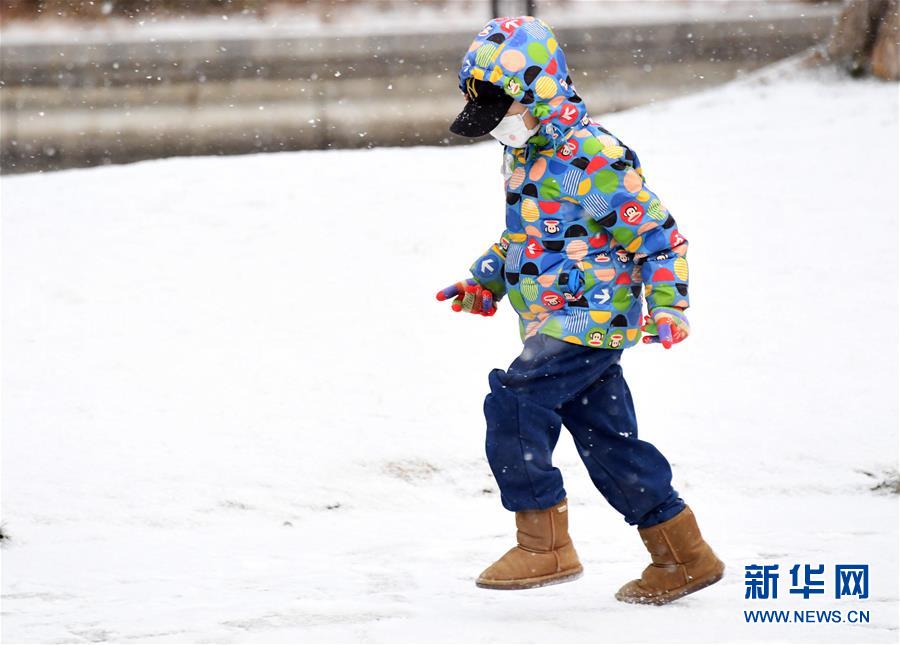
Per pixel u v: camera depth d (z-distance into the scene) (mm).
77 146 54312
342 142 55781
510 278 14211
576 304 13805
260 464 21578
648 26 60000
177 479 20969
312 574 16703
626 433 14266
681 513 14383
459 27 59500
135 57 55500
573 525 19172
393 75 56844
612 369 14266
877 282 30078
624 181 13508
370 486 21016
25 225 35250
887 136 42844
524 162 13984
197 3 62906
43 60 54938
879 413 23219
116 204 36844
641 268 14031
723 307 28812
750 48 60719
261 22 62375
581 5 64812
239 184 38562
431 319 28297
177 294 30031
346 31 58469
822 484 20984
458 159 41719
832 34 53656
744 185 38281
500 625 13688
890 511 19656
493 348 26703
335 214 35625
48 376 25484
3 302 29609
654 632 13320
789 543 17734
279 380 25141
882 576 15930
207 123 55312
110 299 29797
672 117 49406
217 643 13438
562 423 14461
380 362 25984
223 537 18891
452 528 19234
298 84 56250
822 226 34156
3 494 20281
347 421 23234
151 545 18453
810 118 46906
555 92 13516
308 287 30391
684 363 25781
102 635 13984
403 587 15922
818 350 26266
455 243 33469
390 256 32469
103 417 23516
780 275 30781
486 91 13695
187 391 24703
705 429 22781
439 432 22703
